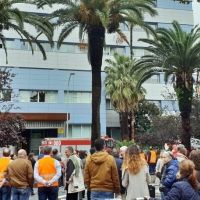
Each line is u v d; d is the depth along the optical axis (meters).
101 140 6.71
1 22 18.80
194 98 29.67
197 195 4.21
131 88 35.34
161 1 47.31
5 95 20.44
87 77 41.78
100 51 18.84
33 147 39.44
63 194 14.77
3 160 8.91
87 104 41.22
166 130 31.17
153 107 42.22
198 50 19.91
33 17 20.38
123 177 6.55
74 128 40.75
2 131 17.50
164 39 20.80
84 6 17.98
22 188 7.95
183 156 6.75
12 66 39.03
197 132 28.75
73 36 42.00
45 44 40.94
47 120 36.66
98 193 6.40
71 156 9.19
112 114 43.75
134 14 20.41
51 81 40.25
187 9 48.47
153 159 18.33
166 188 6.42
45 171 8.05
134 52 45.00
